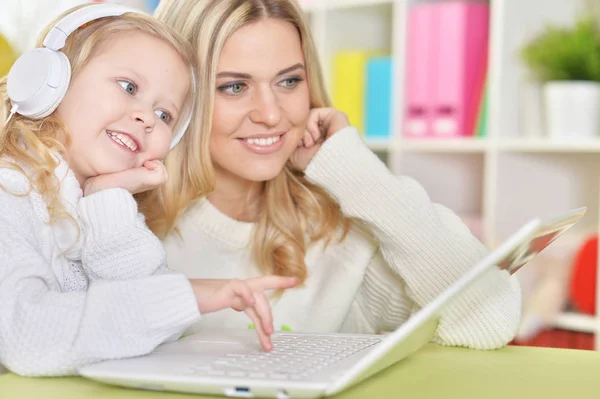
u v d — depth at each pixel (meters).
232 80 1.28
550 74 2.37
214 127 1.30
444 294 0.73
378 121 2.71
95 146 1.02
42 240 0.95
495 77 2.39
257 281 0.92
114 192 0.98
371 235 1.40
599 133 2.30
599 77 2.30
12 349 0.84
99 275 0.97
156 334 0.87
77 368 0.83
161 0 1.35
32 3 2.84
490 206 2.41
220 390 0.75
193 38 1.27
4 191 0.93
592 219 2.46
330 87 2.82
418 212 1.26
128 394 0.78
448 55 2.52
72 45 1.03
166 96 1.08
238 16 1.26
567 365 0.93
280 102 1.30
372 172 1.27
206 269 1.41
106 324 0.85
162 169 1.07
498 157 2.41
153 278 0.88
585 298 2.14
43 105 0.98
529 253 0.92
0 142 0.98
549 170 2.50
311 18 2.88
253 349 0.93
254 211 1.44
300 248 1.41
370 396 0.77
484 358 0.97
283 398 0.73
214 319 1.36
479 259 1.25
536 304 2.16
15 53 2.18
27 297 0.86
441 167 2.70
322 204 1.43
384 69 2.68
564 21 2.50
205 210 1.40
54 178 0.98
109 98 1.02
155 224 1.34
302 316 1.41
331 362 0.83
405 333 0.72
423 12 2.56
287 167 1.44
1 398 0.77
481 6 2.50
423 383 0.83
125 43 1.05
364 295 1.45
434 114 2.56
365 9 2.83
